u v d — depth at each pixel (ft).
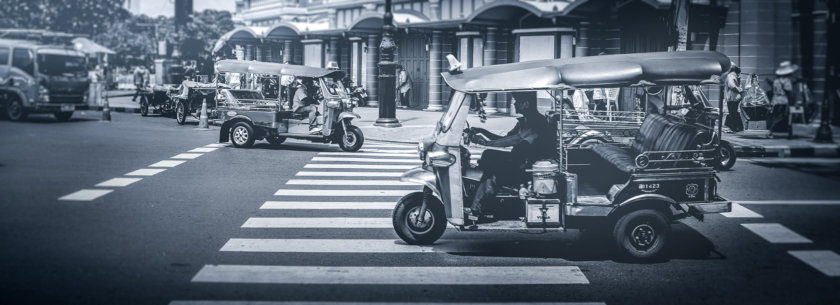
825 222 30.45
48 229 27.89
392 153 56.70
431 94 101.50
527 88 24.84
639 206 24.68
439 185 25.95
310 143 63.72
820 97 72.95
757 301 19.97
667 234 24.50
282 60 131.34
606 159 27.48
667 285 21.62
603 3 82.02
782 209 33.35
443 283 21.72
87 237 26.68
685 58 24.97
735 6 75.10
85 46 166.09
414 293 20.61
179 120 83.76
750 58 74.28
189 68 98.43
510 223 25.80
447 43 101.24
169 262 23.50
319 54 123.34
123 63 231.09
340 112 56.90
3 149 55.31
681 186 25.07
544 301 19.99
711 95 69.26
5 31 180.24
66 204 33.24
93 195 35.78
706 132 25.23
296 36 127.34
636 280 22.21
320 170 46.60
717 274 22.88
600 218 24.90
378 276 22.43
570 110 37.09
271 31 126.11
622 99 68.69
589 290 21.07
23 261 23.16
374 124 75.05
